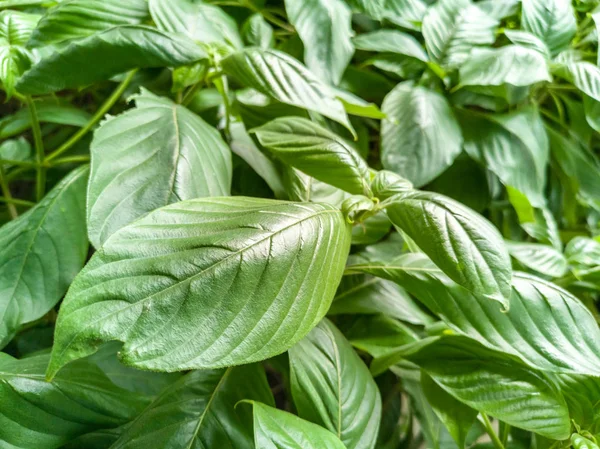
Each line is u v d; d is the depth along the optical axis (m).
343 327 0.21
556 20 0.27
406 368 0.20
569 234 0.30
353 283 0.21
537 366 0.15
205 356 0.10
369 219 0.20
